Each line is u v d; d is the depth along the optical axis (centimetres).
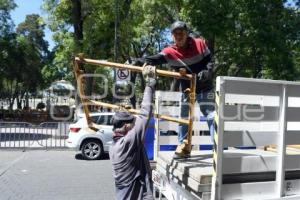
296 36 2309
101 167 1409
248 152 452
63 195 972
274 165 413
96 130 566
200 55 539
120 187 486
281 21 2275
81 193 994
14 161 1535
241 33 2328
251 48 2467
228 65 2786
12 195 970
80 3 2558
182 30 526
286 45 2267
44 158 1620
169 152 576
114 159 488
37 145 1923
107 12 2538
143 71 491
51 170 1336
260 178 409
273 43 2219
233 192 393
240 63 2631
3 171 1311
